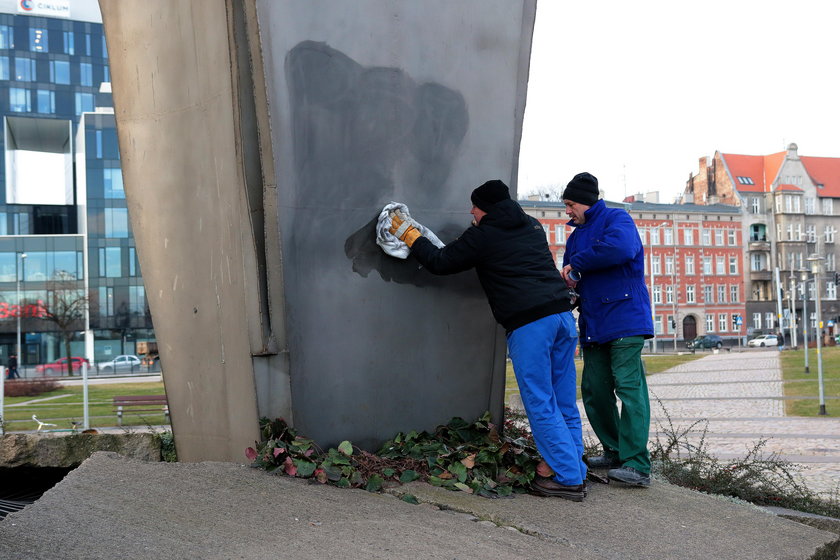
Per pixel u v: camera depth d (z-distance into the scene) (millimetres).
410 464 4348
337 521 3430
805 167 101312
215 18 4168
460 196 4859
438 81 4777
